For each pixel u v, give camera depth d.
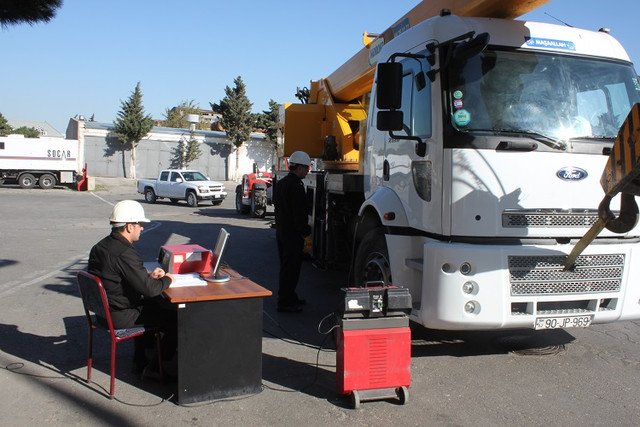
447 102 4.96
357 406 4.43
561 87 5.24
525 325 4.86
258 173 22.77
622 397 4.74
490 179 4.81
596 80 5.39
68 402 4.45
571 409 4.49
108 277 4.51
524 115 5.05
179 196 26.86
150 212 22.55
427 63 5.29
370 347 4.47
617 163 4.30
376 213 6.19
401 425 4.18
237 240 14.34
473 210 4.80
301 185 7.23
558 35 5.45
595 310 5.00
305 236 7.27
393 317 4.54
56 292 8.12
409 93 5.64
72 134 47.19
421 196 5.29
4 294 7.96
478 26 5.21
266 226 17.95
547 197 4.90
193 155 46.47
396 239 5.45
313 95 11.73
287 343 6.08
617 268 5.04
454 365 5.46
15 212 20.22
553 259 4.86
